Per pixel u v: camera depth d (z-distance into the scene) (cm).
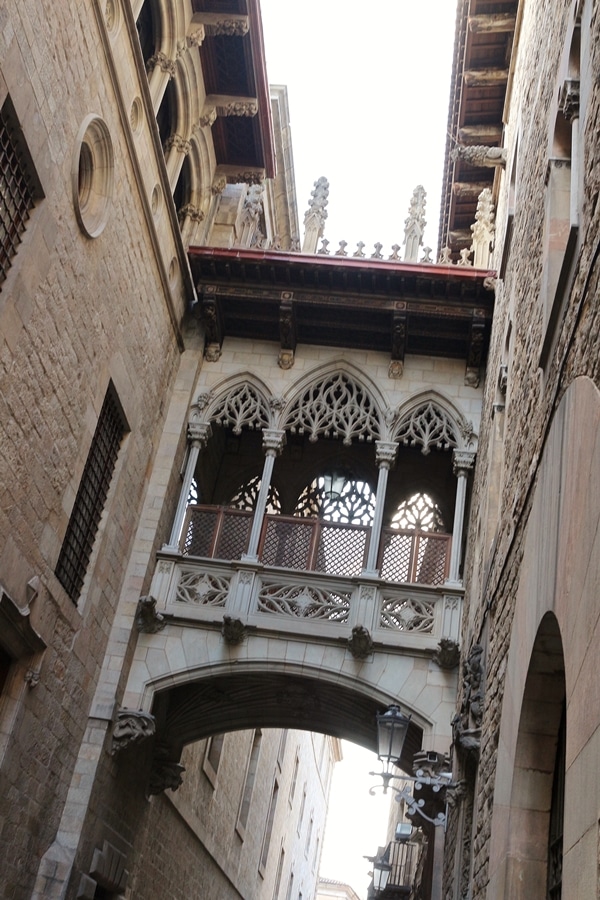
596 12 533
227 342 1650
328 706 1590
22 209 964
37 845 1148
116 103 1200
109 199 1191
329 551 1469
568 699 428
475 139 1672
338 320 1611
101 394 1220
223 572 1423
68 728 1215
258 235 2106
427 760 1235
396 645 1348
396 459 1650
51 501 1088
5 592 966
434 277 1538
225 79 1666
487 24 1482
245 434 1789
